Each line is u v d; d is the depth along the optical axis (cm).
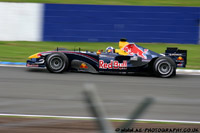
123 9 5256
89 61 3141
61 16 5238
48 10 5206
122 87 2566
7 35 5197
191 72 3584
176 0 6900
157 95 2319
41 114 1730
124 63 3119
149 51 3234
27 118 1644
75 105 1948
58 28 5259
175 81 2941
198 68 3894
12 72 3097
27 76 2900
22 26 5188
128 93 2350
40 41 5269
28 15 5175
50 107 1889
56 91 2327
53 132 1418
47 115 1712
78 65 3164
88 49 4859
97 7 5256
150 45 5222
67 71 3262
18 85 2495
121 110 1875
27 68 3406
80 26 5284
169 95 2336
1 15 5144
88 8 5253
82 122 1588
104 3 6588
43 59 3136
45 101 2030
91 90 695
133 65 3109
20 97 2116
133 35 5294
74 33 5297
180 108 1972
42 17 5212
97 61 3131
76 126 1517
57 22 5241
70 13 5244
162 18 5259
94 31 5300
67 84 2595
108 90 2425
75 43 5272
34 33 5231
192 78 3150
